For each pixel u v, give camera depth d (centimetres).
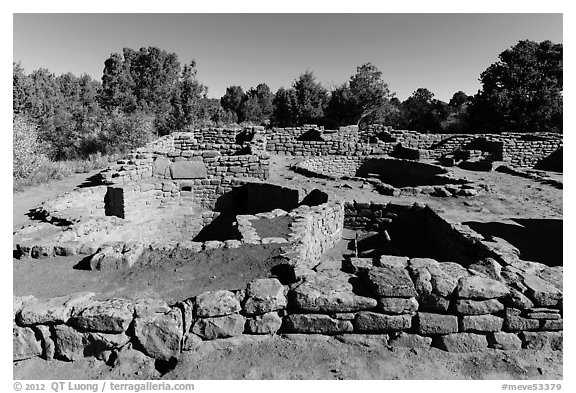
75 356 380
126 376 360
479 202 1145
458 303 374
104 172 1145
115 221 915
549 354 371
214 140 2172
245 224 787
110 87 4550
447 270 408
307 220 802
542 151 2119
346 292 387
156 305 386
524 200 1171
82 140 2353
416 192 1251
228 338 381
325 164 2105
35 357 386
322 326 384
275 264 552
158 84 4638
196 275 526
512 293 376
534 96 3159
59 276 525
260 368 357
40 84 4181
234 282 501
